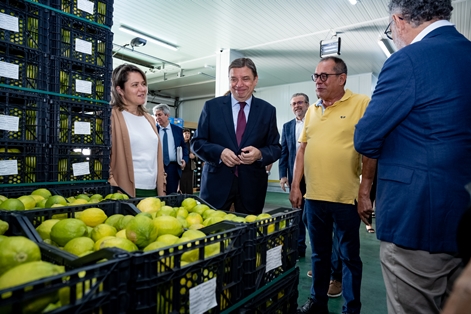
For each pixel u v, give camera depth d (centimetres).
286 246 118
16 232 88
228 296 87
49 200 117
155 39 726
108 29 169
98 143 168
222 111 208
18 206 106
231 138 204
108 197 143
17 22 133
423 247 101
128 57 885
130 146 191
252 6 554
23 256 66
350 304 194
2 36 131
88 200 135
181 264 77
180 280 71
